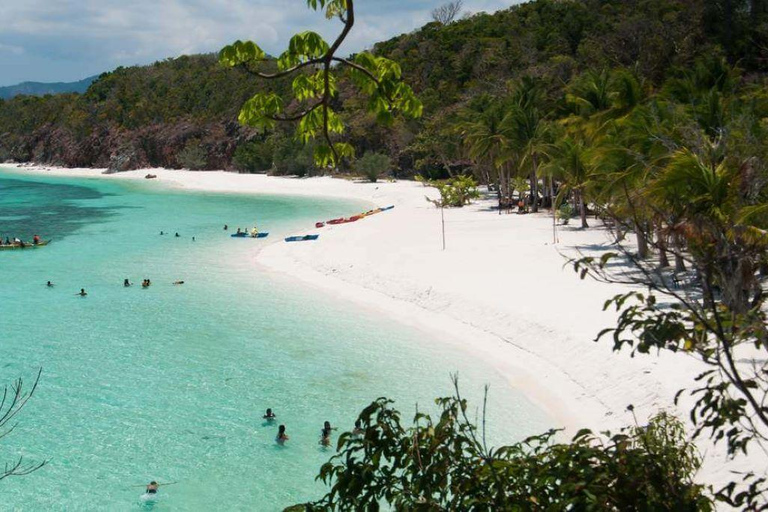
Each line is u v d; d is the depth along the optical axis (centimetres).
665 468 588
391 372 2883
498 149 7712
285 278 4734
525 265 4409
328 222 7350
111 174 16225
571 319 3184
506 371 2845
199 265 5259
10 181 15075
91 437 2330
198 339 3378
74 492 1988
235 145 15025
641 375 2494
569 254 4647
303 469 2128
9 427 2394
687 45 8500
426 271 4400
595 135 5259
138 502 1944
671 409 2219
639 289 3397
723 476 1797
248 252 5800
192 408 2562
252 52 529
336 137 12156
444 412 621
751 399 564
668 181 2186
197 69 18675
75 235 6938
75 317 3794
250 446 2273
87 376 2883
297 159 12825
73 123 18538
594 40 9975
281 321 3669
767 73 7606
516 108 7269
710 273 619
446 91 11906
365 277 4491
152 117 17200
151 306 4019
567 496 567
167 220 8081
